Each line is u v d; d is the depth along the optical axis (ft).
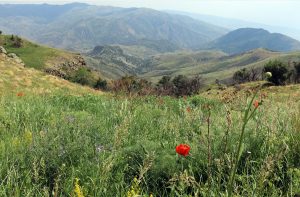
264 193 13.67
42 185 14.89
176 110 39.96
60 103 43.01
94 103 43.42
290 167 15.60
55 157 16.90
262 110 23.99
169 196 14.39
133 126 25.23
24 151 17.65
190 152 17.48
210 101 50.01
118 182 14.93
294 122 20.57
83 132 22.04
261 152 17.17
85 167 15.98
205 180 15.75
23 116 28.99
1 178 14.48
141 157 17.22
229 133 19.01
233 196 12.54
